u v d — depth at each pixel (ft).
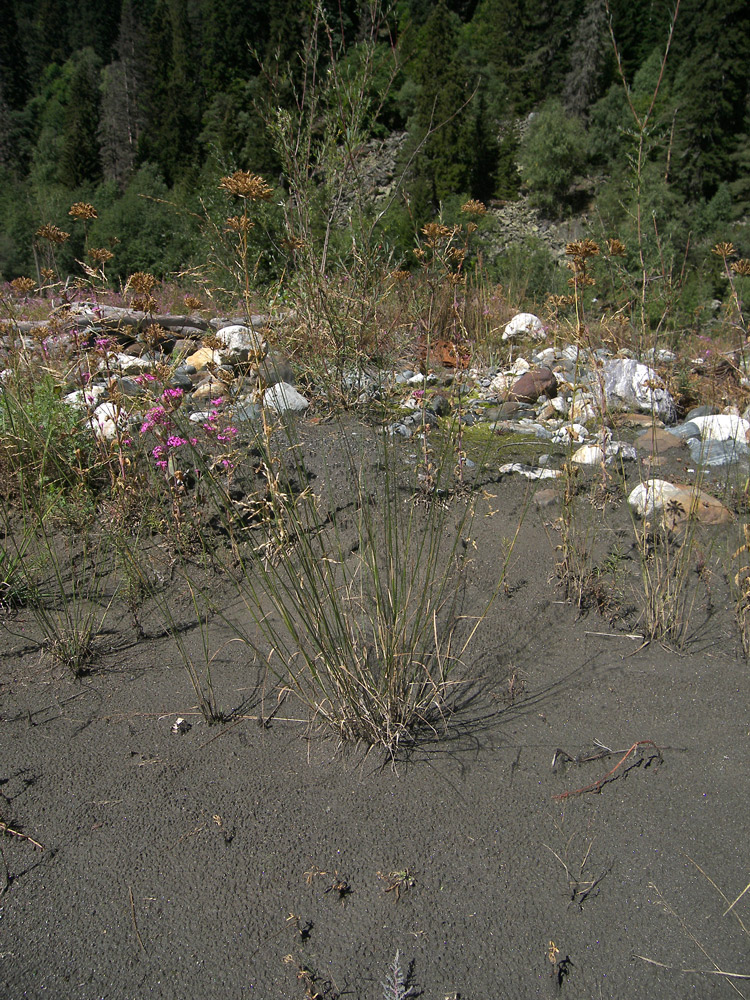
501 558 10.28
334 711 7.41
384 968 5.25
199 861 6.07
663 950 5.37
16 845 6.24
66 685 8.27
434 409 14.05
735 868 5.97
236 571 10.09
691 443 14.64
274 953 5.37
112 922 5.60
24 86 216.74
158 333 11.53
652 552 10.46
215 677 8.31
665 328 22.18
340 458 12.20
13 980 5.20
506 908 5.66
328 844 6.20
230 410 11.08
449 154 99.19
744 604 9.04
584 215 92.73
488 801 6.61
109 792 6.75
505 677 8.27
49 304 18.57
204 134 116.16
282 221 14.98
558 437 14.15
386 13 16.69
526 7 134.41
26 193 121.19
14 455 11.25
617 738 7.35
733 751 7.17
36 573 10.34
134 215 64.13
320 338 13.84
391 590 7.55
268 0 140.36
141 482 11.19
